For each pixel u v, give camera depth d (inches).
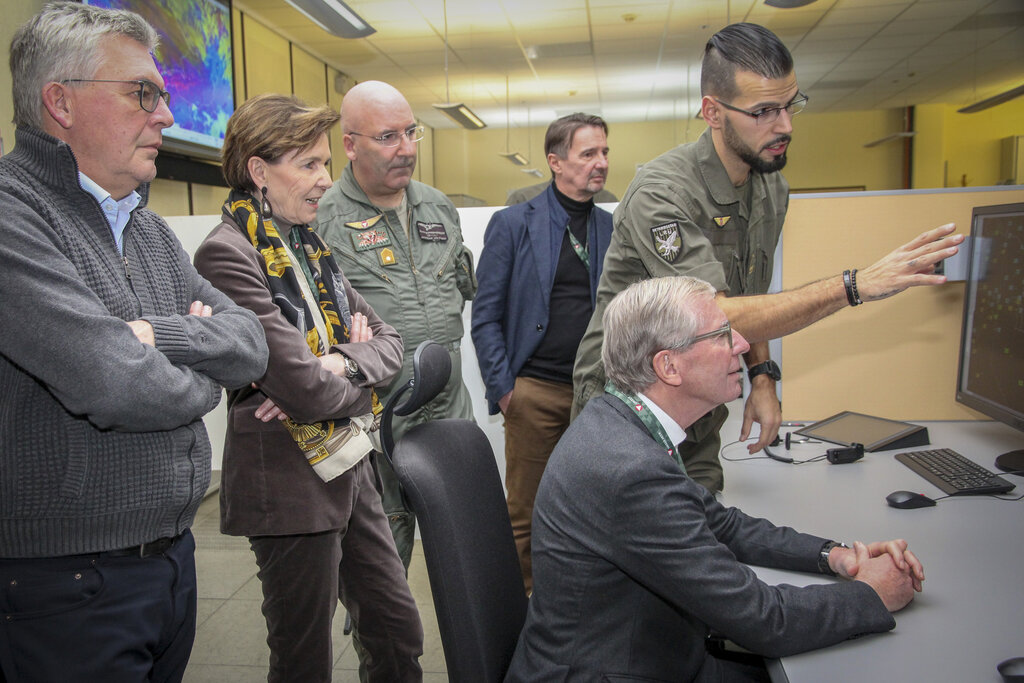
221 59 182.2
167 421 37.9
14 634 36.4
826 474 60.3
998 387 59.1
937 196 74.4
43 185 38.0
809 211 76.2
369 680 63.1
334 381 51.6
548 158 88.0
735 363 41.9
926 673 32.7
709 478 56.6
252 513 52.5
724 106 52.5
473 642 40.2
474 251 107.8
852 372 77.2
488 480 46.7
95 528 37.4
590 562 38.8
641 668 38.8
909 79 372.5
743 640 35.6
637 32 283.4
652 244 53.9
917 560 39.8
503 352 85.9
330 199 76.9
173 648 43.1
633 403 42.4
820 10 261.3
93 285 38.6
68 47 37.5
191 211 183.8
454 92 386.0
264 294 51.3
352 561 59.9
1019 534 46.7
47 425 36.4
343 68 330.3
